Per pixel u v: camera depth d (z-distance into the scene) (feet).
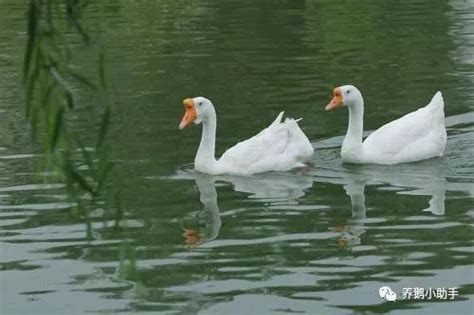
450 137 63.62
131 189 52.90
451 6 112.16
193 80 79.20
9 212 49.11
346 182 54.44
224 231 46.34
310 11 111.86
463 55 86.53
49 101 25.57
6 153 59.98
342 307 37.63
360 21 104.78
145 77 80.28
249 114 69.00
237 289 39.47
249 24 104.47
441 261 41.86
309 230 46.21
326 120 67.56
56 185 53.26
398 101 72.28
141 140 62.39
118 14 109.91
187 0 120.78
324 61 85.76
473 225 46.24
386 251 43.21
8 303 38.75
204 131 56.80
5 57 89.71
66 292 39.63
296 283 39.93
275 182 54.75
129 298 38.88
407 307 37.58
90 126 65.21
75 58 87.04
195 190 53.01
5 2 119.65
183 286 39.83
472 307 37.47
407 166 57.67
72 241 45.14
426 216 47.75
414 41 93.50
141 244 44.68
